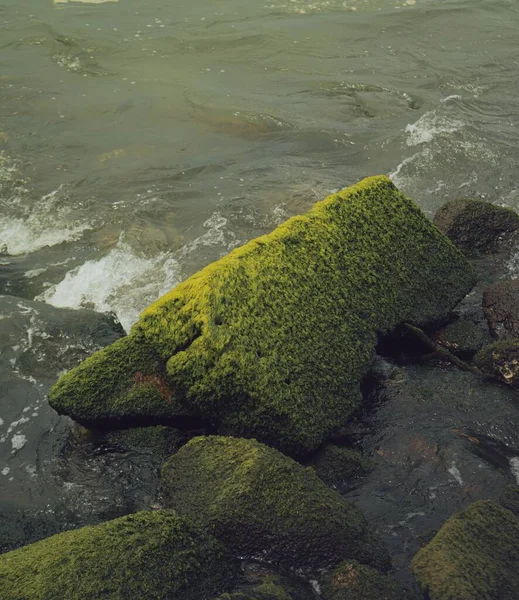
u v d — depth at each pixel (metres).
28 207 4.16
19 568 2.18
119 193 4.29
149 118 5.15
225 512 2.34
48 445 2.77
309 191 4.25
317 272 2.99
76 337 3.21
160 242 3.90
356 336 2.96
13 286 3.64
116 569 2.17
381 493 2.57
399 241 3.23
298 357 2.77
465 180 4.39
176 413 2.77
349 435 2.77
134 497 2.59
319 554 2.33
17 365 3.08
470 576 2.22
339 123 5.08
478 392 2.91
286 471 2.41
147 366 2.78
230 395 2.66
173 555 2.24
